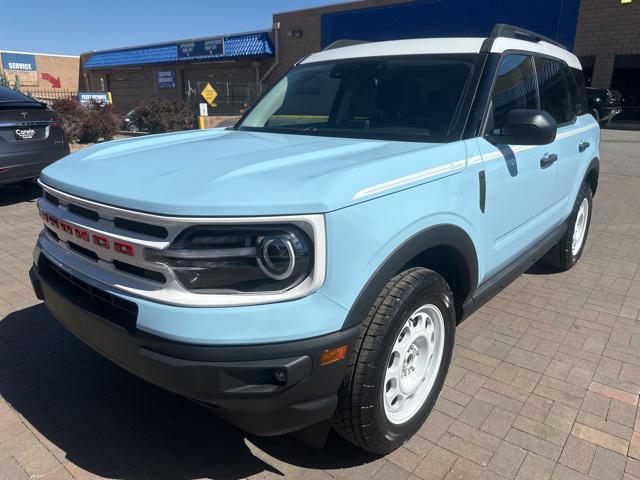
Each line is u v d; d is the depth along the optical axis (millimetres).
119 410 2885
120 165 2412
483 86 3014
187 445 2621
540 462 2510
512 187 3193
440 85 3111
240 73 27375
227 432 2723
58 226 2453
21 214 6887
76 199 2256
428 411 2697
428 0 20188
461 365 3361
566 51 4664
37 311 4027
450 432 2719
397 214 2223
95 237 2180
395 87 3264
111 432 2705
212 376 1925
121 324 2127
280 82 4004
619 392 3082
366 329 2184
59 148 7188
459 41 3346
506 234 3303
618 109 16234
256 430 2119
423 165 2412
